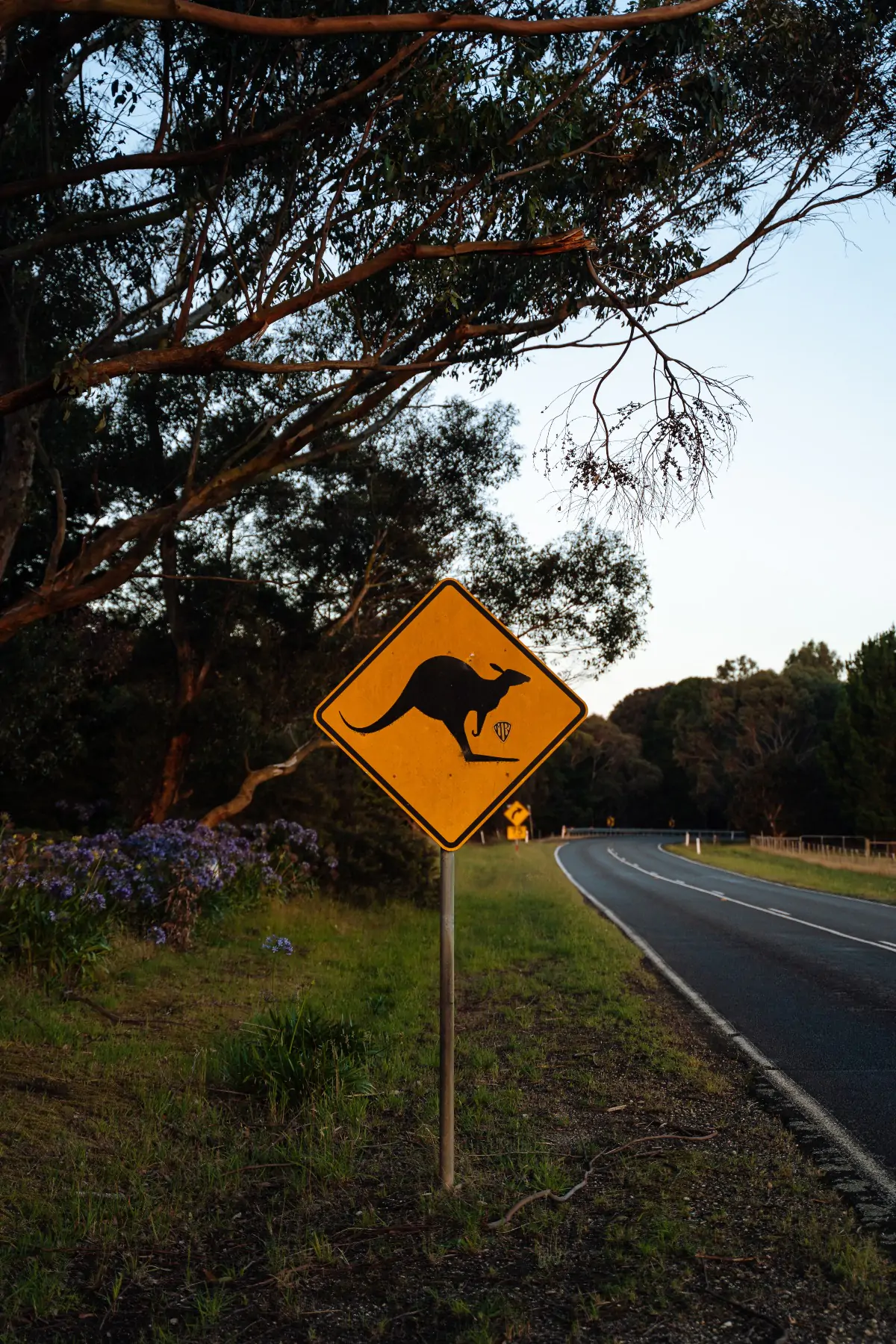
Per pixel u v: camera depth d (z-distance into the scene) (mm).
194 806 19859
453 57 6957
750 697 85625
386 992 10094
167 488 16109
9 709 14633
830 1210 4453
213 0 7082
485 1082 6652
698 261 8234
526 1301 3541
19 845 9922
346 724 4664
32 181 6941
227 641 17672
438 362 8055
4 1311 3432
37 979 8750
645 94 7457
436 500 17562
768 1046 7977
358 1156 5117
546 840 85438
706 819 119250
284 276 6742
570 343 7719
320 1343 3260
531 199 7098
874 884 30328
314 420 9492
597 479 7477
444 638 4750
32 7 5059
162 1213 4273
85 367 5824
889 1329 3350
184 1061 6770
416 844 20156
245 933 13477
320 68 7270
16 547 15195
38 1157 4859
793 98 7789
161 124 8406
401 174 7281
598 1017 8930
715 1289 3635
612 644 17828
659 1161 5094
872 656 58906
